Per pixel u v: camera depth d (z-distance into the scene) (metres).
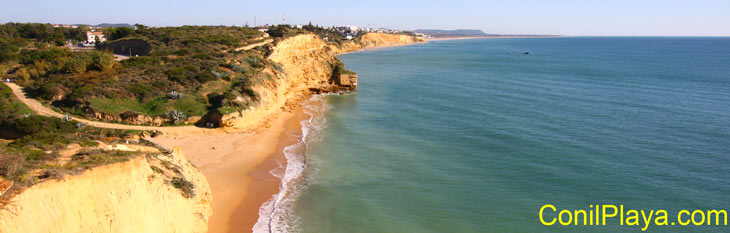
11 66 57.94
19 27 99.94
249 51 66.62
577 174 30.62
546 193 27.78
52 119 37.09
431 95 63.56
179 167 22.45
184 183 21.03
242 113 43.50
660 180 29.33
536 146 36.94
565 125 43.81
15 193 12.97
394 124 45.66
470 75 90.25
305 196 27.64
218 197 27.14
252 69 56.03
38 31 99.94
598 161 33.06
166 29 98.00
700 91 66.62
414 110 52.66
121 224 15.75
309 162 33.81
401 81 79.94
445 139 39.69
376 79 82.88
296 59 71.44
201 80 49.06
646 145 36.78
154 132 38.44
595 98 59.84
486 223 24.27
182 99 44.66
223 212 25.22
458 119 47.25
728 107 52.72
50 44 88.31
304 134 41.91
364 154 35.72
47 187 13.73
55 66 53.69
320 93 67.88
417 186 29.06
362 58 142.38
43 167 14.78
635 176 30.05
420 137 40.50
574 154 34.72
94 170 15.42
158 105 42.88
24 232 12.70
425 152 36.03
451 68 106.75
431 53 177.50
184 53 66.62
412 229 23.72
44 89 43.59
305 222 24.39
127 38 88.56
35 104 42.12
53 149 18.09
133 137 37.09
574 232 23.11
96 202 15.14
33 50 70.19
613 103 55.84
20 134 36.00
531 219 24.59
